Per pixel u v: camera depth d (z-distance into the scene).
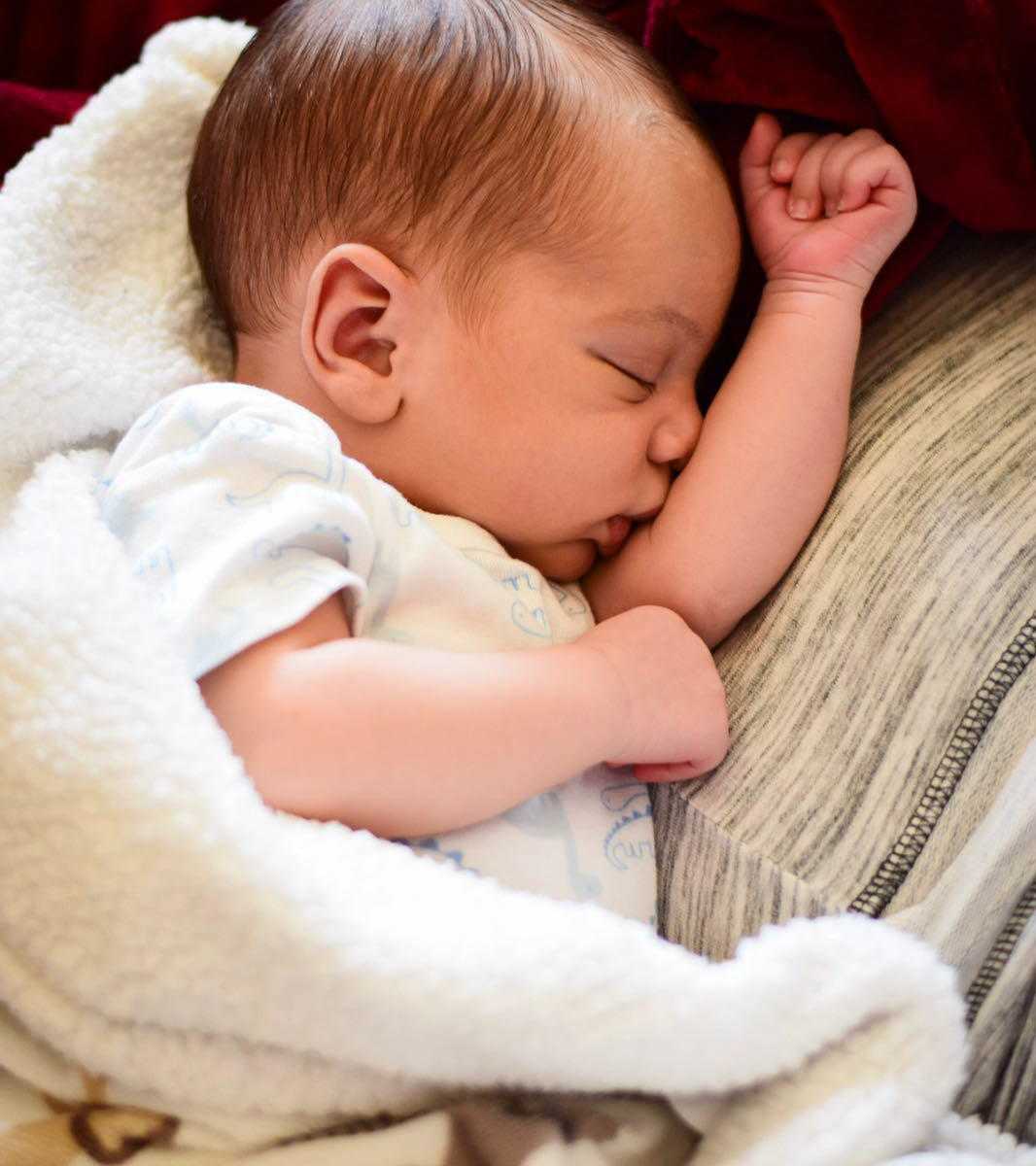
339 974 0.57
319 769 0.62
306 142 0.78
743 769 0.73
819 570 0.76
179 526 0.67
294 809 0.63
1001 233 0.87
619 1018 0.59
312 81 0.78
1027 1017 0.69
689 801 0.74
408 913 0.59
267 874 0.58
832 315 0.80
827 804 0.69
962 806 0.68
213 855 0.57
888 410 0.79
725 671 0.77
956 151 0.79
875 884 0.67
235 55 0.89
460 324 0.75
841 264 0.81
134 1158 0.59
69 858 0.58
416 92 0.76
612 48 0.80
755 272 0.86
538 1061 0.59
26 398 0.77
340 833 0.62
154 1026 0.59
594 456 0.77
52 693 0.60
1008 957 0.70
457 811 0.65
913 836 0.67
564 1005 0.58
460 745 0.64
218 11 1.09
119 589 0.64
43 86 1.10
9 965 0.59
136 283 0.84
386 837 0.66
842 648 0.72
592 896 0.70
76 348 0.79
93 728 0.59
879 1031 0.62
